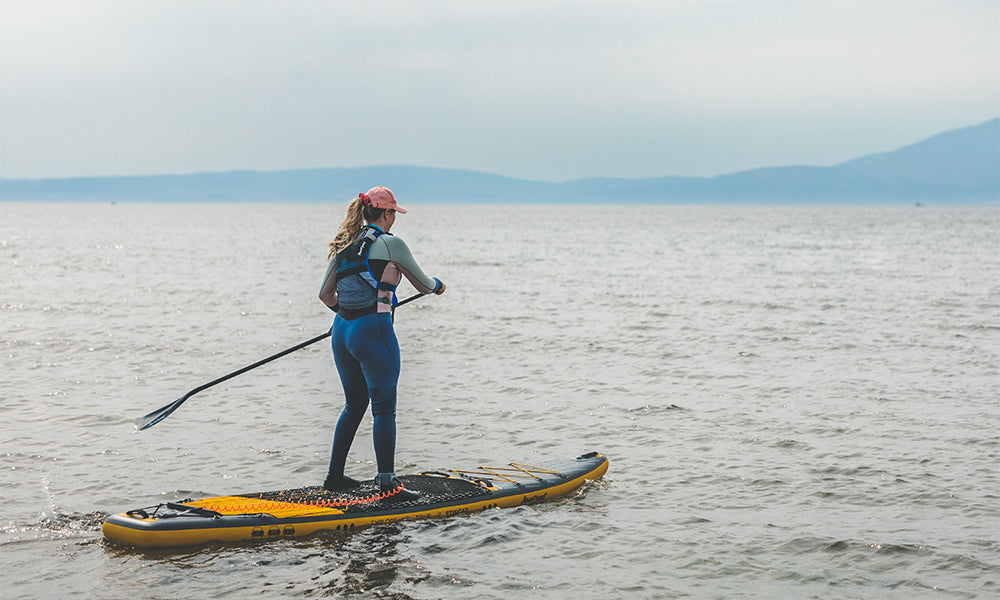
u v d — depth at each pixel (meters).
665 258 42.81
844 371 12.55
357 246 6.32
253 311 20.09
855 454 8.18
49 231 80.81
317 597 5.03
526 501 6.76
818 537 6.00
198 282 27.94
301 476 7.46
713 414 9.86
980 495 6.94
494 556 5.68
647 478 7.46
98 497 6.81
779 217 181.25
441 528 6.16
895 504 6.74
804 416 9.73
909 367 12.84
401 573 5.39
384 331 6.34
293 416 9.63
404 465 7.84
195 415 9.65
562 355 13.99
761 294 24.30
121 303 21.33
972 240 65.06
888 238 69.62
